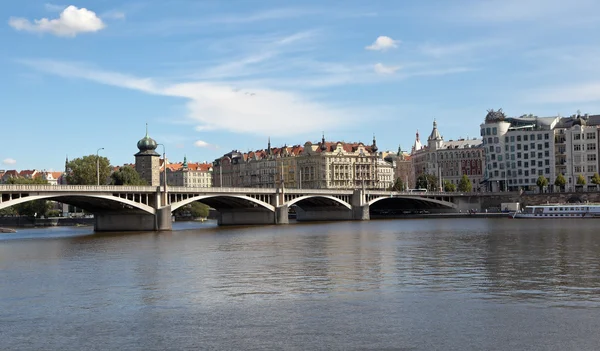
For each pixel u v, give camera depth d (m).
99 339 32.03
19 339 32.22
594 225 129.62
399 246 81.38
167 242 96.94
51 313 38.12
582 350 28.97
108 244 94.25
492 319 34.84
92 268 60.88
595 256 64.50
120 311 38.44
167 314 37.44
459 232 112.44
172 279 51.72
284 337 31.81
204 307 39.31
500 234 103.31
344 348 29.77
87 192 119.12
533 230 113.75
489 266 57.16
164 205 135.88
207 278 52.03
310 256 69.44
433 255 68.25
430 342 30.52
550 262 59.75
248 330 33.31
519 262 60.06
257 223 171.75
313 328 33.47
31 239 112.94
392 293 43.09
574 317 35.12
